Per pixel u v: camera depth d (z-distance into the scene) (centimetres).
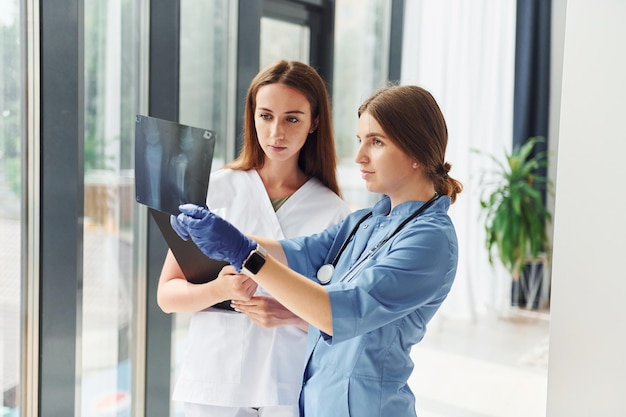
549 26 591
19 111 228
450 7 506
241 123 318
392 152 152
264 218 193
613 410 186
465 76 530
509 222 562
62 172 232
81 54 232
